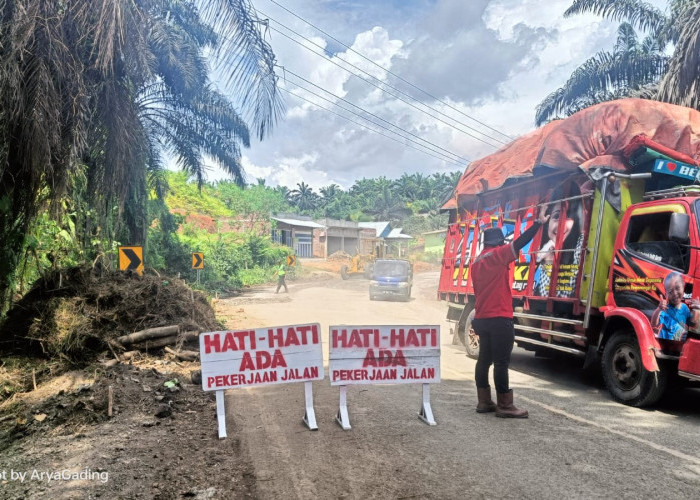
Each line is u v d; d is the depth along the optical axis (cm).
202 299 1015
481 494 357
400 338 535
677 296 551
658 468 402
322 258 5956
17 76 614
